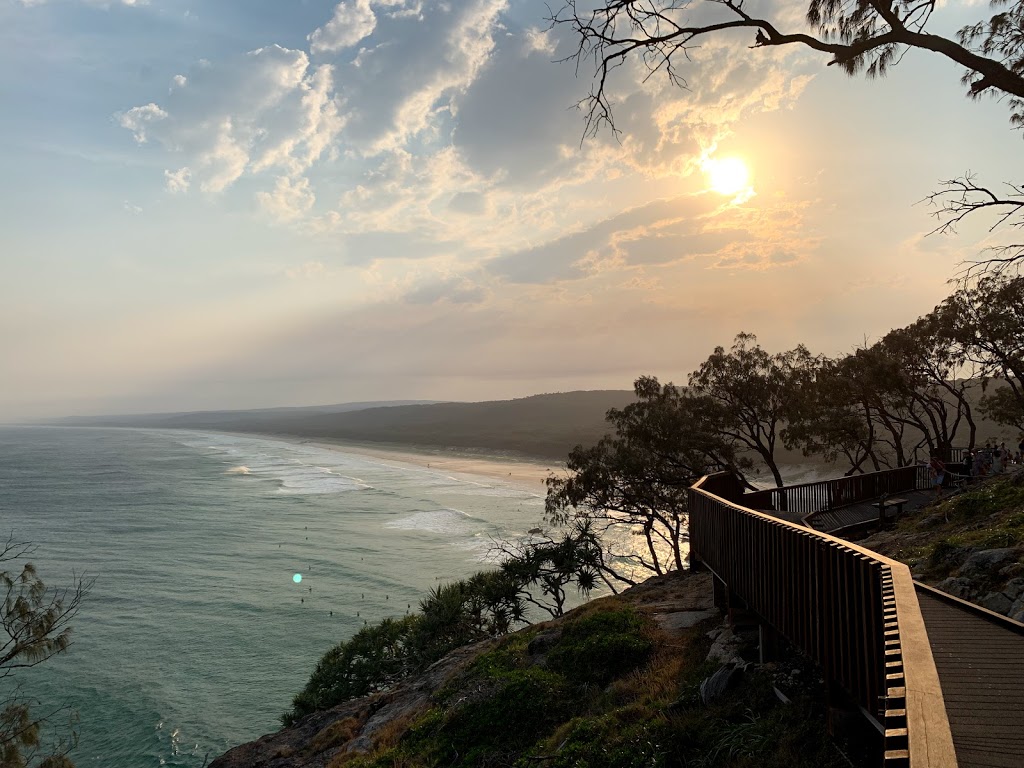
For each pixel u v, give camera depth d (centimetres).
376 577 5769
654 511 3309
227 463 19225
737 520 1009
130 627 4725
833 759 625
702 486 1402
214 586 5694
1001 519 1271
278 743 1748
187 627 4706
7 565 6500
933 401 3531
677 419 3222
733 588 1032
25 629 1616
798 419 3431
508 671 1459
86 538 7862
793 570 758
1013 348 3092
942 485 2347
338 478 14438
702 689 902
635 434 3278
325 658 2664
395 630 2745
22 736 1578
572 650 1370
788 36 910
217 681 3844
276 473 15912
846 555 622
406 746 1308
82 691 3734
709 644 1129
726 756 725
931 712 361
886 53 962
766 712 786
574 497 3278
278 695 3659
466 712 1313
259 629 4638
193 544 7400
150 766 2970
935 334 3359
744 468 3506
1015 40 1052
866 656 579
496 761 1123
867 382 3400
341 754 1472
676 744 800
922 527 1555
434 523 8206
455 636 2591
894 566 557
